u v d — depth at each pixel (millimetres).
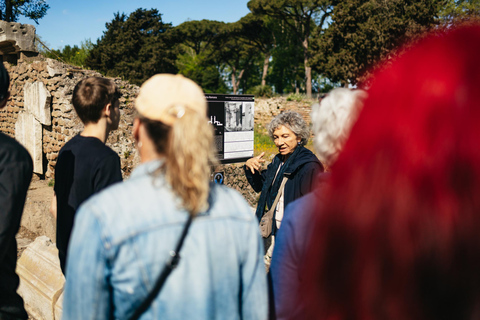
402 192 631
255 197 7195
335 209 709
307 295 783
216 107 3910
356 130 740
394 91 692
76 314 976
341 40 26953
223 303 1046
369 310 649
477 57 641
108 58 32312
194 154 999
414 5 22578
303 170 2525
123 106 7430
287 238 1146
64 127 6633
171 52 35688
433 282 615
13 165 1470
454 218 604
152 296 972
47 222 5008
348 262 672
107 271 978
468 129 622
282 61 49562
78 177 1896
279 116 2707
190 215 1010
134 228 970
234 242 1075
